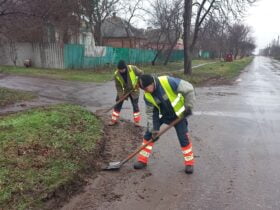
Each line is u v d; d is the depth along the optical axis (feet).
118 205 10.56
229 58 147.23
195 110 25.81
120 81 19.24
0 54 60.75
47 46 57.06
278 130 20.01
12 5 30.71
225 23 56.70
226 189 11.75
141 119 21.85
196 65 103.04
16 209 9.52
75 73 50.60
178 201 10.86
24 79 41.65
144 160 13.42
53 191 10.64
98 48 63.57
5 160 12.13
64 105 23.09
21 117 18.48
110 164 13.24
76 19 57.06
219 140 17.69
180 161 14.34
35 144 13.79
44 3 33.50
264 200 11.00
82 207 10.40
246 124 21.48
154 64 87.04
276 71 86.33
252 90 40.34
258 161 14.55
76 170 12.11
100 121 19.20
